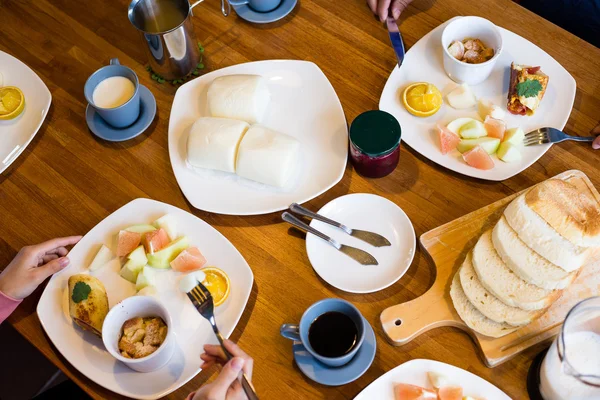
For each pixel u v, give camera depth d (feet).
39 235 4.83
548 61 5.12
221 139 4.72
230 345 3.84
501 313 4.12
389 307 4.29
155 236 4.48
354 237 4.58
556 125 4.88
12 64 5.44
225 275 4.40
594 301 3.49
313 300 4.44
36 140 5.22
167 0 5.12
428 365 4.06
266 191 4.78
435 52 5.29
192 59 5.28
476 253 4.30
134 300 4.08
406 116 5.02
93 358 4.24
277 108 5.13
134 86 5.05
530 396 4.04
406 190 4.80
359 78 5.30
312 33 5.52
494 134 4.77
